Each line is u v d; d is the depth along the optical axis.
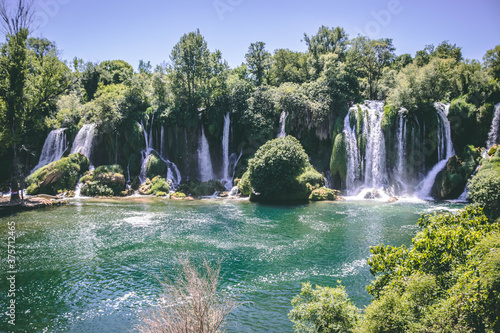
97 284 17.06
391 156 46.38
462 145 44.03
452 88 48.16
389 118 46.25
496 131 40.84
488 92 42.50
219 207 38.25
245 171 50.78
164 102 57.22
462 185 41.16
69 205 39.12
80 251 22.05
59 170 46.88
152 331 8.23
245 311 14.20
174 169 54.06
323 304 10.54
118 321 13.59
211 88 58.00
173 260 20.41
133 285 16.92
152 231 27.03
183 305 8.11
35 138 56.09
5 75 39.06
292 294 15.86
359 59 65.75
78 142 55.28
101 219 31.47
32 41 62.66
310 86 53.25
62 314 14.14
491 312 7.25
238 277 17.81
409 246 22.42
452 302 7.84
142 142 54.31
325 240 24.31
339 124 48.91
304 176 43.62
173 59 55.72
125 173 52.03
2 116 39.09
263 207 38.12
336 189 48.34
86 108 57.69
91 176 48.47
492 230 10.65
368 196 43.84
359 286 16.62
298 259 20.53
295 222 30.03
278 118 53.56
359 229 27.20
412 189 45.09
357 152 47.50
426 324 8.01
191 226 28.75
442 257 9.95
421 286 9.01
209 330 7.98
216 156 56.31
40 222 30.05
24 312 14.27
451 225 11.59
